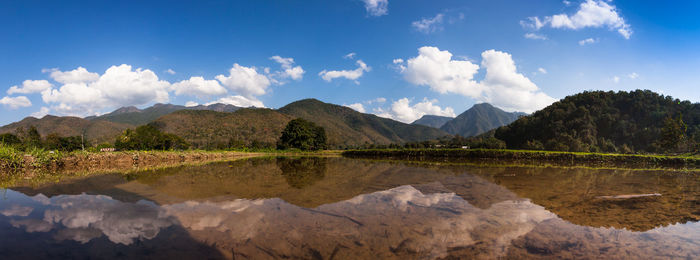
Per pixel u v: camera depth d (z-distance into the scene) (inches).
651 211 172.9
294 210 159.8
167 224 130.8
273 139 4301.2
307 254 98.9
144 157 634.2
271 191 223.6
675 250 109.8
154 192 215.0
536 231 130.0
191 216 144.3
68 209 157.5
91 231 120.0
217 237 114.0
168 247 102.8
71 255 94.7
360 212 157.4
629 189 269.0
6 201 178.9
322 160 815.7
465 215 154.9
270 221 137.3
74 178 311.6
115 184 260.4
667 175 459.5
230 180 298.4
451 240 116.0
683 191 261.3
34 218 138.6
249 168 479.8
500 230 130.1
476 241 115.5
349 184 271.9
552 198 211.9
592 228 136.2
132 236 114.0
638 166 756.6
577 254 104.0
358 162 717.3
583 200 205.2
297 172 402.6
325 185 262.8
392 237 117.9
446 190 243.4
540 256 101.3
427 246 108.7
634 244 115.5
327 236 117.6
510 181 322.7
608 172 501.7
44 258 92.0
